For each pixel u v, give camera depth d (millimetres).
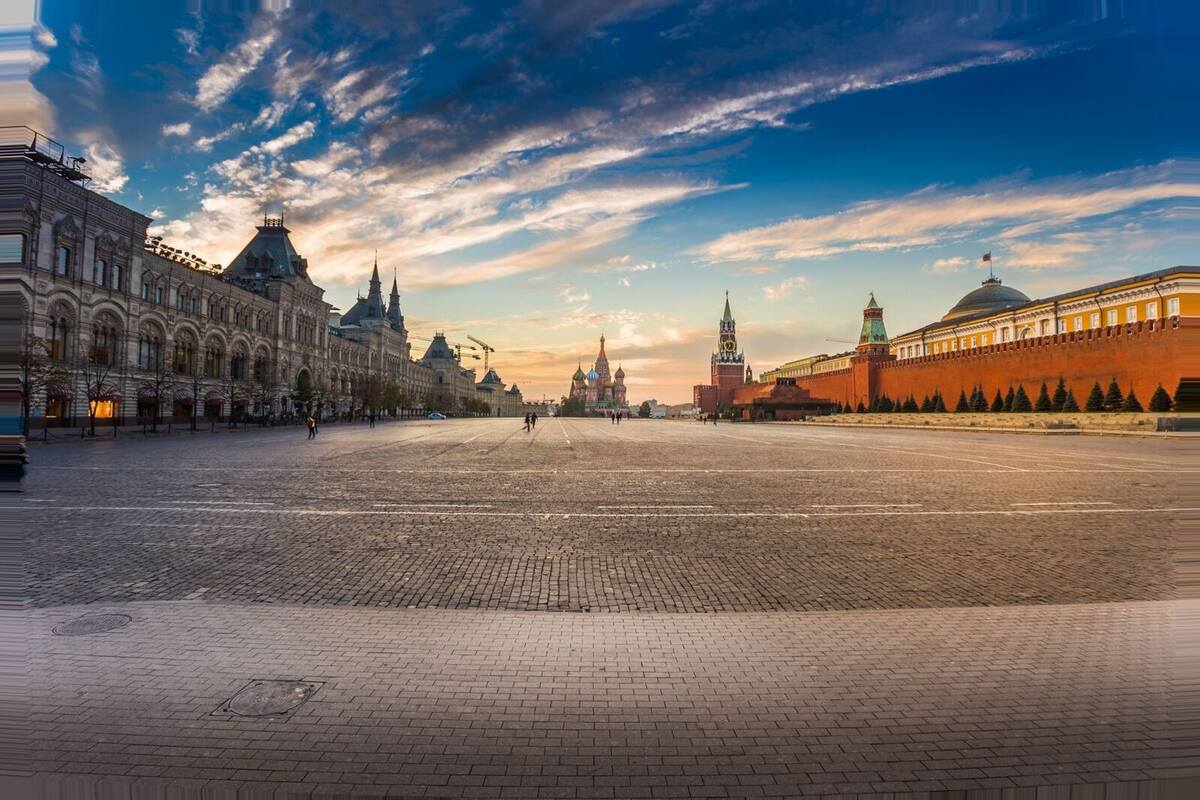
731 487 17031
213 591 7199
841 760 3783
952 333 94125
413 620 6184
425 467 22094
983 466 23047
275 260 75000
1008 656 5320
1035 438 44219
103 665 5031
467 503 13977
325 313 83750
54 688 4625
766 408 109062
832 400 107375
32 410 36094
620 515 12555
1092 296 64625
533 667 5062
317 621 6125
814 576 8094
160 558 8734
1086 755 3846
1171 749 3906
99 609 6453
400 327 137250
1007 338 81062
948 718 4285
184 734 3996
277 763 3697
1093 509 13391
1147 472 20734
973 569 8438
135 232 45656
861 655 5359
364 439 41906
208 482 17203
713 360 181250
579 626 6051
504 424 97125
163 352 50469
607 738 4000
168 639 5609
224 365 59625
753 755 3830
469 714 4285
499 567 8484
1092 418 47062
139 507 12969
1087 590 7473
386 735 4008
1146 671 5020
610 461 25375
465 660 5191
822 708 4414
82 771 3600
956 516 12469
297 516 12125
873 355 93375
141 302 46844
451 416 172125
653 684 4770
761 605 6910
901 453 29859
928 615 6426
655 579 7945
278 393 70562
